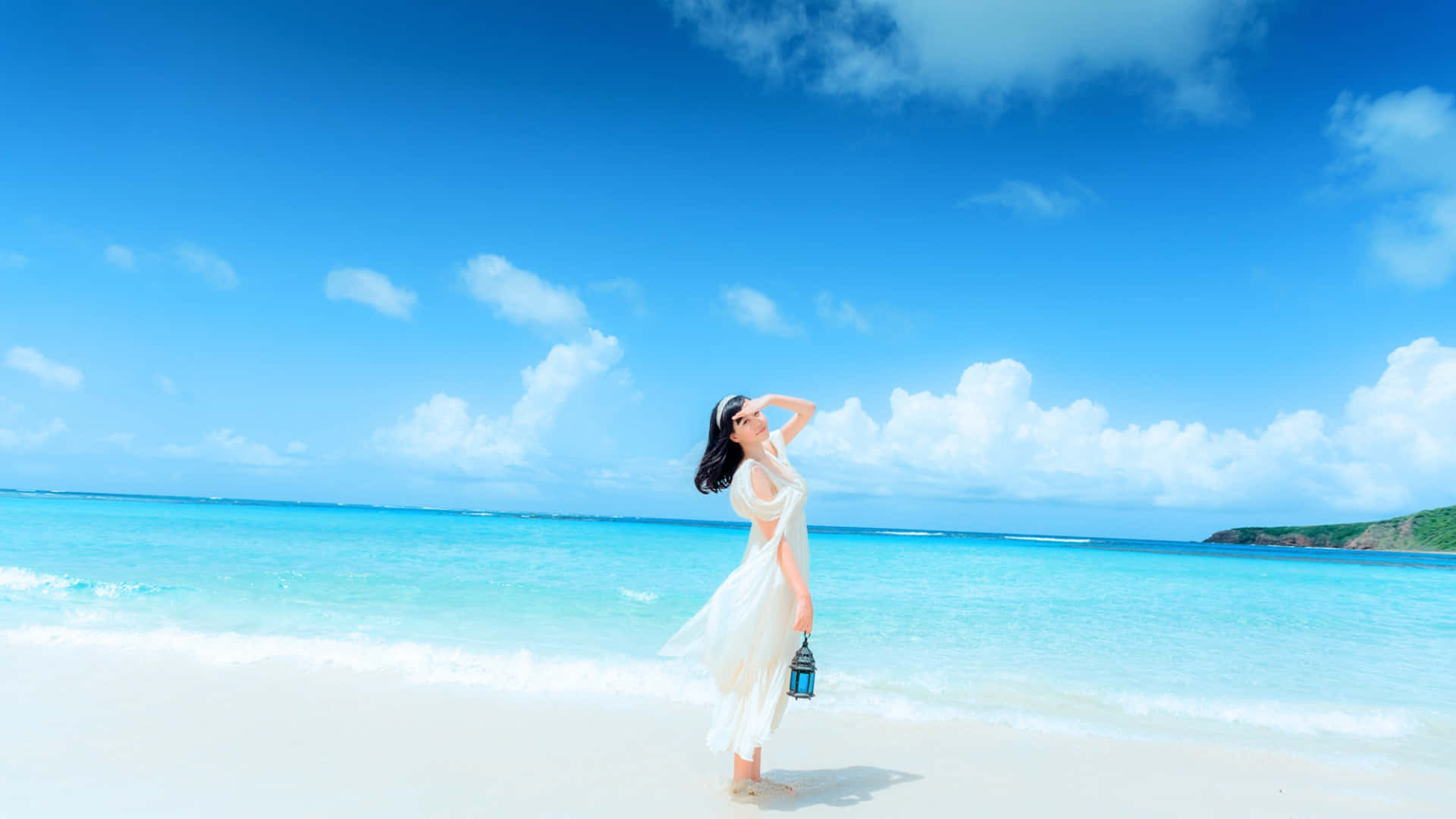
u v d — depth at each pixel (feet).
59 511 131.85
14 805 10.44
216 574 41.04
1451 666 26.04
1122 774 13.74
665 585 43.60
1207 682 23.03
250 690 17.33
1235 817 11.78
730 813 11.08
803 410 12.57
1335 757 15.39
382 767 12.60
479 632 27.66
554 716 16.25
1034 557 106.93
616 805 11.30
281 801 10.99
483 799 11.34
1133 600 46.57
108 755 12.69
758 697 11.56
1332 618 39.22
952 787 12.62
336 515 200.64
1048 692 21.03
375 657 21.33
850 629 31.86
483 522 199.52
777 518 11.80
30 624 25.27
